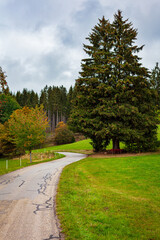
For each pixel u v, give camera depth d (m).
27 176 13.92
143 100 26.03
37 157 33.25
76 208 6.76
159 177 11.06
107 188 9.66
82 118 25.41
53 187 10.12
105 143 29.36
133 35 27.25
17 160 31.47
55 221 5.69
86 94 27.58
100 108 24.27
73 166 18.11
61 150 50.00
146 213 6.29
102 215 6.09
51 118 104.81
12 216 6.16
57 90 100.06
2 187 10.55
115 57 26.22
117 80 26.38
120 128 23.70
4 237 4.75
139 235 4.81
